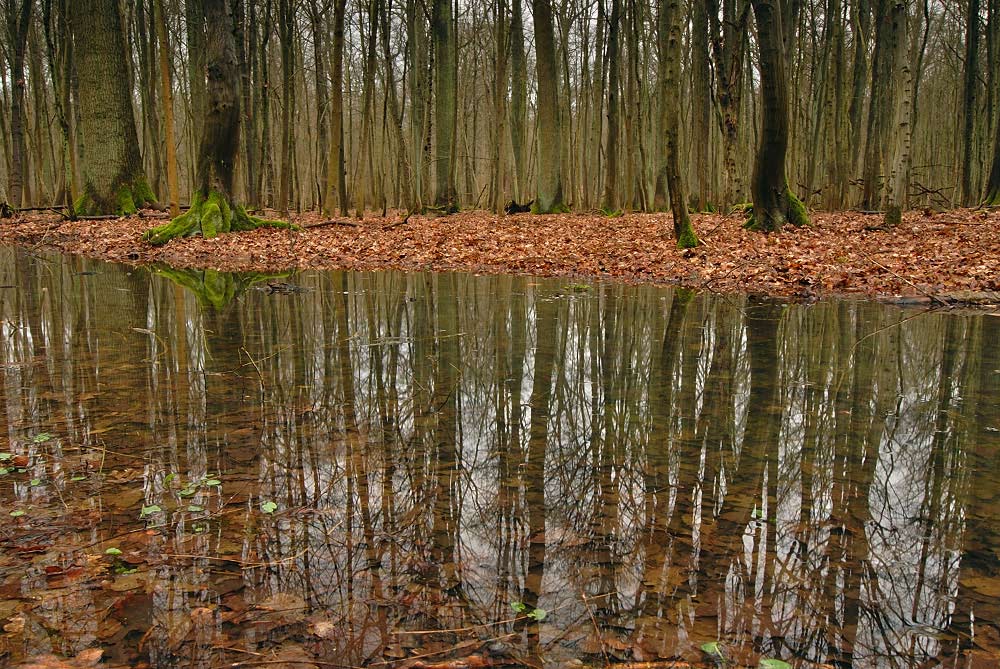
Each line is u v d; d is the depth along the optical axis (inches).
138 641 67.4
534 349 207.2
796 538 89.7
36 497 100.3
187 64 1173.7
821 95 954.7
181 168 1480.1
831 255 409.7
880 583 78.8
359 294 325.4
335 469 112.6
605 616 72.3
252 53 975.0
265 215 879.7
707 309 281.3
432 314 269.1
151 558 83.7
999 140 753.6
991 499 101.2
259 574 80.1
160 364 185.2
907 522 94.1
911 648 66.8
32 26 972.6
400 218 820.6
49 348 203.9
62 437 125.6
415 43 1002.1
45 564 81.8
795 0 823.7
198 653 65.6
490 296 320.8
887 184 596.1
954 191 1037.8
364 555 84.8
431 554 85.3
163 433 128.6
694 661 64.9
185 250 516.4
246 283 365.7
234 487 104.7
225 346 209.3
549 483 107.7
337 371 179.5
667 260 431.5
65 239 603.8
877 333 229.1
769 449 123.0
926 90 1360.7
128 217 678.5
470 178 1400.1
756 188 562.3
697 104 884.6
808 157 815.1
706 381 170.7
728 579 80.0
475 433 131.9
